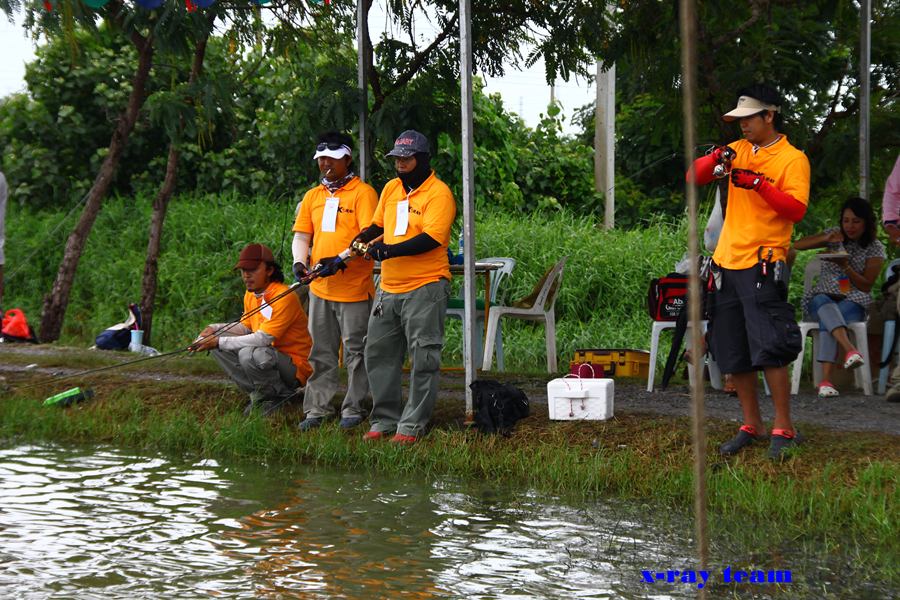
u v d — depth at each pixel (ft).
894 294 27.20
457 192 53.57
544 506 18.74
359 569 14.82
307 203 24.99
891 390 25.55
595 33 30.83
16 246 53.57
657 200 58.49
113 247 53.62
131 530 16.93
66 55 54.19
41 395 28.40
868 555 15.55
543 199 56.80
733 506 18.35
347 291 24.02
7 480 20.68
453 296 37.86
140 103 41.09
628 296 44.60
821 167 33.24
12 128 56.85
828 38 32.48
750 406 20.58
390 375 23.29
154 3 26.66
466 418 23.66
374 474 21.56
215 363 32.24
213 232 51.98
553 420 23.49
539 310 32.50
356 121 30.63
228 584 14.12
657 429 22.30
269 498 19.27
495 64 32.35
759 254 19.61
